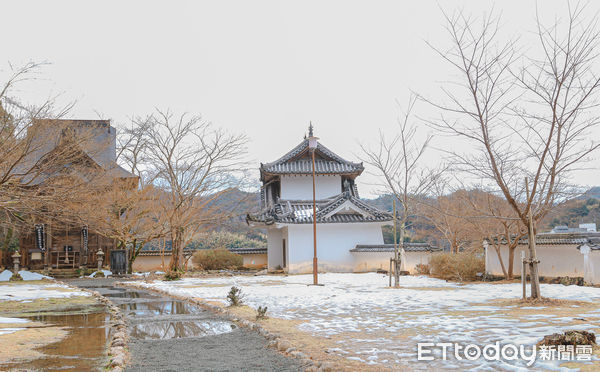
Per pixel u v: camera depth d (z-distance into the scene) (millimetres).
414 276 29812
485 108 14297
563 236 21328
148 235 36000
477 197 25438
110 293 21391
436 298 16016
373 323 10805
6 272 33250
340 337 9094
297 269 36375
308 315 12461
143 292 21922
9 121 13703
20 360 7555
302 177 42938
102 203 27469
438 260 27422
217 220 37531
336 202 36844
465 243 37625
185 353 8070
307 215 37125
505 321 10391
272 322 11156
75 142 14703
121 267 35531
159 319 12516
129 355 7902
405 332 9492
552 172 13914
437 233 40469
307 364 7016
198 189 35000
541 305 13102
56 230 37125
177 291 21172
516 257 24297
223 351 8203
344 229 37469
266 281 27750
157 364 7254
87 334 10070
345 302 15445
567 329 9117
